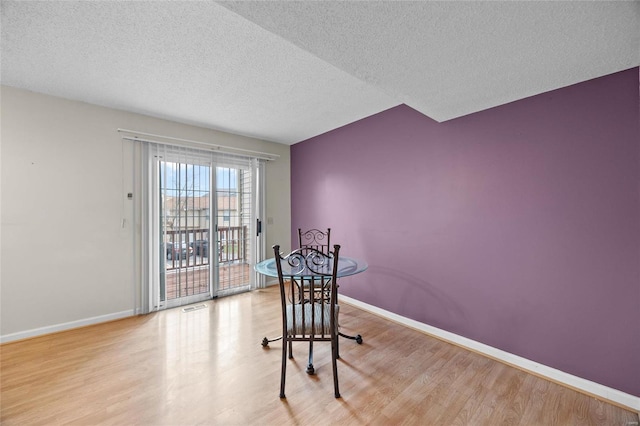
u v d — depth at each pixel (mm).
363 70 1590
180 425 1454
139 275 2979
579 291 1750
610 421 1484
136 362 2035
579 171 1744
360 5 1087
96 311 2734
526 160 1960
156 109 2854
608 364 1647
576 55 1448
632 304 1572
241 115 3037
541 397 1678
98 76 2168
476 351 2225
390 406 1600
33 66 2021
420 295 2627
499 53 1429
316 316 1895
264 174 4020
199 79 2225
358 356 2148
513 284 2031
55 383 1787
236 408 1575
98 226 2750
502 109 2072
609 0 1066
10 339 2336
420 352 2215
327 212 3682
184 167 3289
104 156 2779
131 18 1516
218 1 1062
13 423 1451
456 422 1480
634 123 1561
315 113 2996
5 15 1470
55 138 2535
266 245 4066
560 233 1820
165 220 3141
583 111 1727
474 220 2240
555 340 1847
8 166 2344
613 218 1630
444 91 1858
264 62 1983
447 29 1240
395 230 2842
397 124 2807
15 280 2371
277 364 2023
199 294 3383
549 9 1115
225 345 2299
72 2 1386
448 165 2406
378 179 3004
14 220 2369
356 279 3264
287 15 1144
